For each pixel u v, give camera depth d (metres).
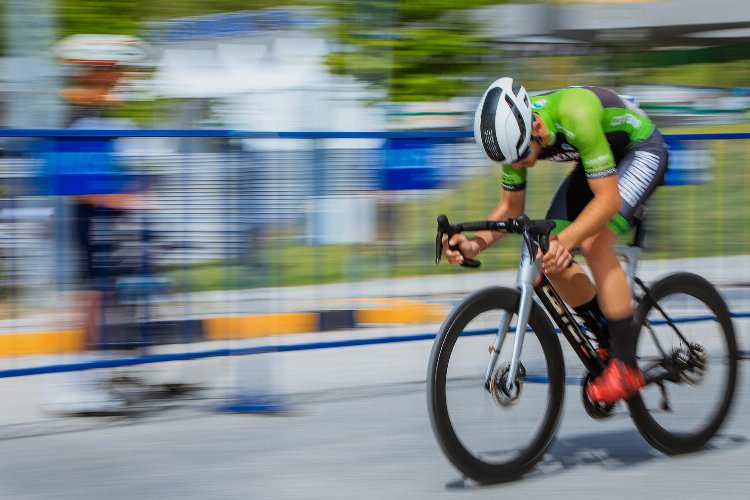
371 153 6.74
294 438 5.59
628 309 4.88
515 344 4.66
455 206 7.14
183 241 6.11
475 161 7.16
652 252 7.61
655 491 4.74
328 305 6.78
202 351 6.18
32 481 4.91
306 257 6.57
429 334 6.98
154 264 6.05
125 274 6.00
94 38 6.38
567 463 5.16
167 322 6.13
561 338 6.35
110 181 5.86
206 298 6.21
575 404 6.22
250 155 6.24
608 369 4.90
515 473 4.82
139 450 5.38
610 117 4.94
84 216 5.84
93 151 5.79
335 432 5.70
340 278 6.80
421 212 7.04
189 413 6.09
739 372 5.54
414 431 5.71
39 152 5.68
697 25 15.62
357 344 6.66
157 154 5.95
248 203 6.27
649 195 5.02
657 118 14.93
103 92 6.37
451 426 4.58
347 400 6.35
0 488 4.81
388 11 10.72
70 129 5.76
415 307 7.20
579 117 4.66
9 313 5.80
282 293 6.49
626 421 5.91
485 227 4.69
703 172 7.71
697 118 15.04
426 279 7.23
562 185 5.19
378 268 6.98
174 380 6.54
